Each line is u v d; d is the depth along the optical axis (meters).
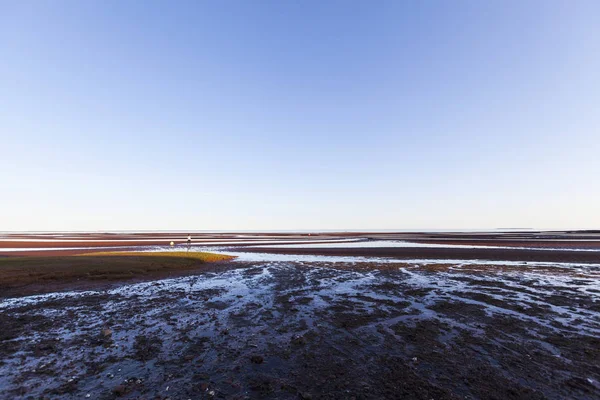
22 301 14.70
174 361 7.85
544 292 16.30
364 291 17.00
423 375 7.04
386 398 6.04
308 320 11.55
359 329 10.47
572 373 7.08
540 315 11.99
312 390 6.39
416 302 14.36
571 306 13.37
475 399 5.98
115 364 7.64
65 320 11.55
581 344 8.91
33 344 9.02
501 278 20.92
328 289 17.64
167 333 10.08
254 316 12.13
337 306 13.70
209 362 7.79
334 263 30.86
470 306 13.50
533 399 5.99
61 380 6.77
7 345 8.93
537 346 8.78
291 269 26.48
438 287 17.95
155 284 19.38
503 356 8.09
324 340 9.42
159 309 13.25
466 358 7.98
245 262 32.06
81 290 17.38
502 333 9.93
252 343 9.18
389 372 7.21
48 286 18.33
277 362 7.82
